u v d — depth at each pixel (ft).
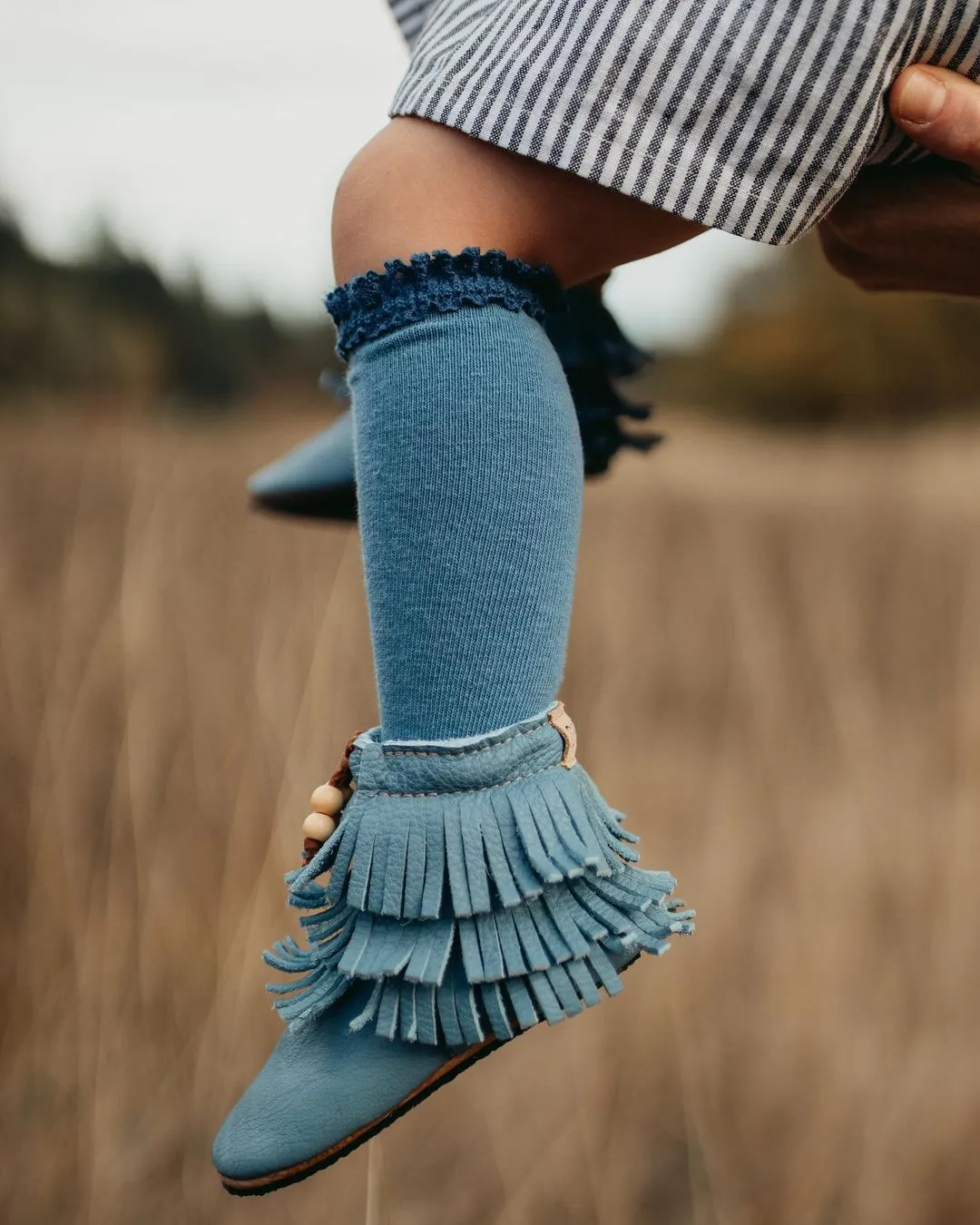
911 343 41.47
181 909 6.20
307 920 2.06
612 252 2.09
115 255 19.80
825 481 15.74
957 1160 5.61
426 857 1.90
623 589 9.80
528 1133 5.84
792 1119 5.98
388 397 1.94
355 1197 5.56
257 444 9.36
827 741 8.41
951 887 6.61
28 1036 5.83
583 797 2.01
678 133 1.91
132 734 6.14
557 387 2.01
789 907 7.08
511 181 1.98
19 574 7.22
